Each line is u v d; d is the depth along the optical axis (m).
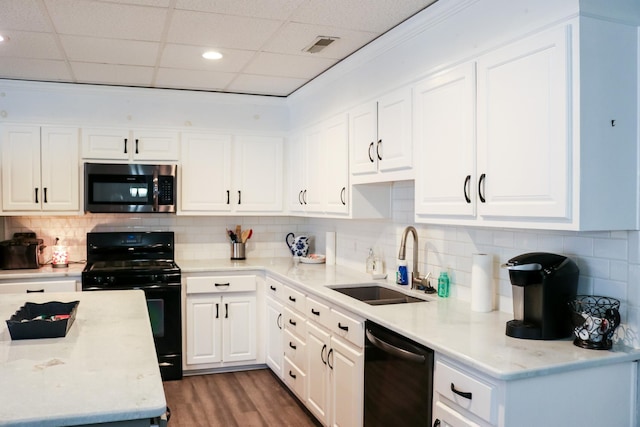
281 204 4.74
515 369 1.67
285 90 4.45
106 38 3.06
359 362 2.62
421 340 2.05
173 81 4.12
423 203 2.59
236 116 4.61
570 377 1.76
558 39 1.82
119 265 4.26
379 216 3.51
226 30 2.92
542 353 1.84
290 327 3.72
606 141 1.82
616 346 1.93
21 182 4.07
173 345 4.11
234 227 4.92
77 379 1.58
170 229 4.72
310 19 2.74
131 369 1.69
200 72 3.84
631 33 1.87
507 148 2.04
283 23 2.81
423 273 3.20
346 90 3.50
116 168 4.22
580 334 1.93
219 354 4.27
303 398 3.42
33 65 3.63
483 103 2.18
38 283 3.86
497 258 2.58
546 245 2.30
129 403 1.40
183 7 2.59
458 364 1.87
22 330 2.03
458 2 2.30
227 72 3.84
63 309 2.44
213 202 4.54
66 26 2.86
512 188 2.02
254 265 4.40
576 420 1.77
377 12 2.62
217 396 3.80
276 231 5.07
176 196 4.39
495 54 2.11
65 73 3.85
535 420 1.71
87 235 4.39
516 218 2.02
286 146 4.77
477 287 2.53
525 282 2.03
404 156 2.77
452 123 2.37
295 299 3.58
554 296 2.01
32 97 4.09
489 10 2.15
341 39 3.05
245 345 4.34
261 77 3.99
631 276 1.92
